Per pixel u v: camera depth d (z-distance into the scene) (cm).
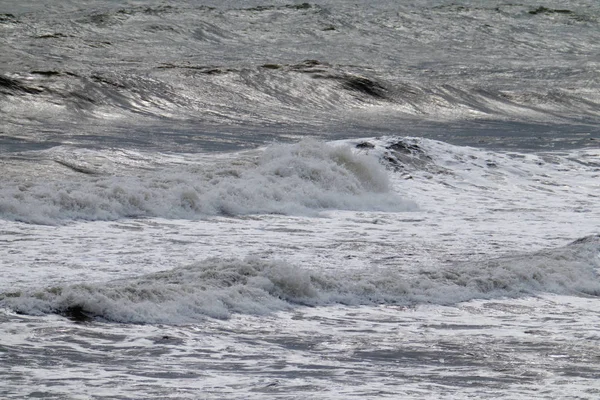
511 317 3381
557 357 2756
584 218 6041
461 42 16788
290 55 14625
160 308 3003
